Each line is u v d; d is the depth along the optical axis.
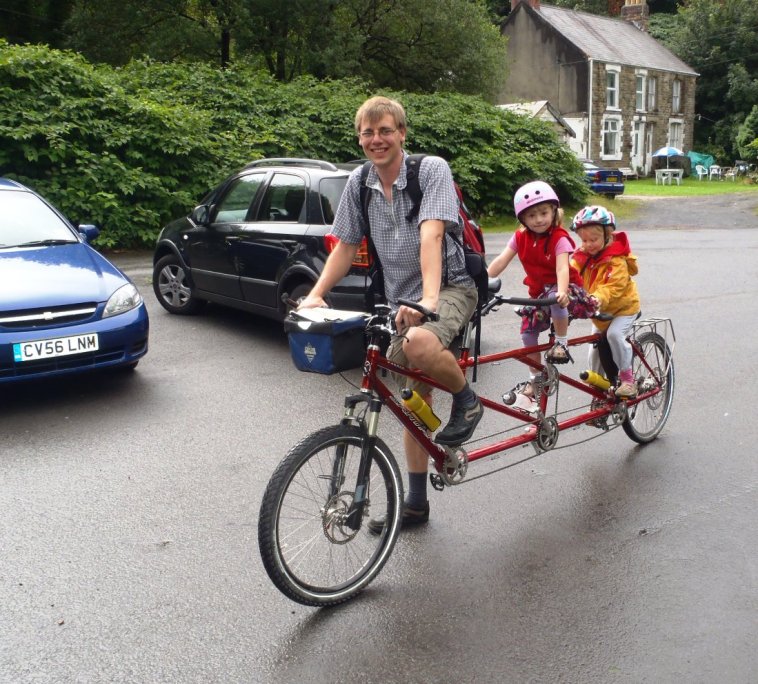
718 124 56.09
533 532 3.83
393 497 3.46
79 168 13.72
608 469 4.59
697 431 5.19
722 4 56.78
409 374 3.41
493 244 16.58
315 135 18.53
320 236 6.77
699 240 16.92
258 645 2.96
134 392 6.06
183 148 15.09
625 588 3.31
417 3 27.95
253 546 3.72
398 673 2.79
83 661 2.86
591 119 46.41
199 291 8.42
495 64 30.25
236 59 28.22
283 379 6.38
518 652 2.89
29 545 3.72
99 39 27.47
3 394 6.05
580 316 4.21
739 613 3.11
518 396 4.12
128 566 3.53
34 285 5.76
